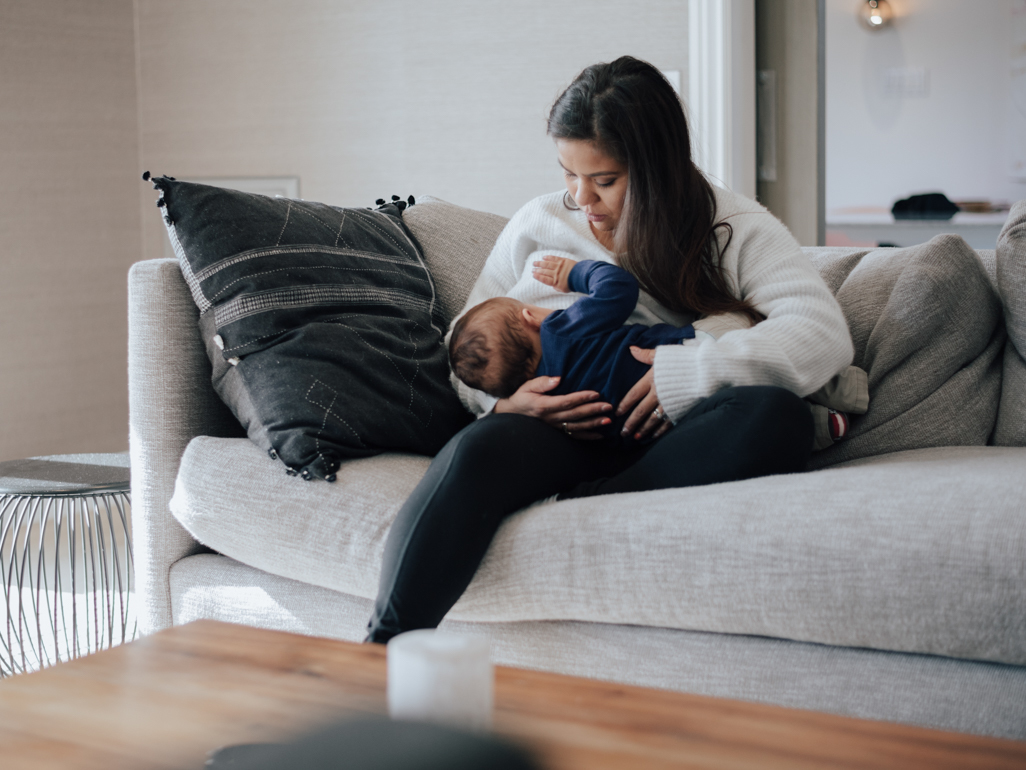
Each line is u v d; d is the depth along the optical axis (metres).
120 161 3.65
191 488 1.37
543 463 1.23
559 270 1.48
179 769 0.55
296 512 1.29
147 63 3.70
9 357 3.23
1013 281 1.47
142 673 0.70
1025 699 0.92
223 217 1.49
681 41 2.94
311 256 1.52
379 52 3.35
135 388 1.52
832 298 1.40
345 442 1.37
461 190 3.28
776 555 1.00
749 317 1.40
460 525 1.10
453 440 1.17
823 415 1.44
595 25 3.03
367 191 3.42
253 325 1.43
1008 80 3.14
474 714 0.54
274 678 0.68
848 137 3.33
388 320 1.55
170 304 1.52
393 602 1.07
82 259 3.49
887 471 1.13
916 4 3.19
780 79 3.05
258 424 1.39
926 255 1.50
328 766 0.50
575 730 0.59
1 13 3.20
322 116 3.45
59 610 2.18
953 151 3.23
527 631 1.18
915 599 0.94
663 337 1.37
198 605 1.45
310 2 3.43
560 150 1.44
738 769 0.54
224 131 3.61
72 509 1.87
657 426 1.32
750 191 3.02
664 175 1.40
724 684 1.06
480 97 3.21
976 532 0.93
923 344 1.48
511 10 3.14
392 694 0.55
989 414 1.47
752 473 1.16
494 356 1.40
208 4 3.58
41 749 0.58
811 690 1.01
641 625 1.11
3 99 3.21
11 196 3.23
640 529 1.08
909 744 0.57
